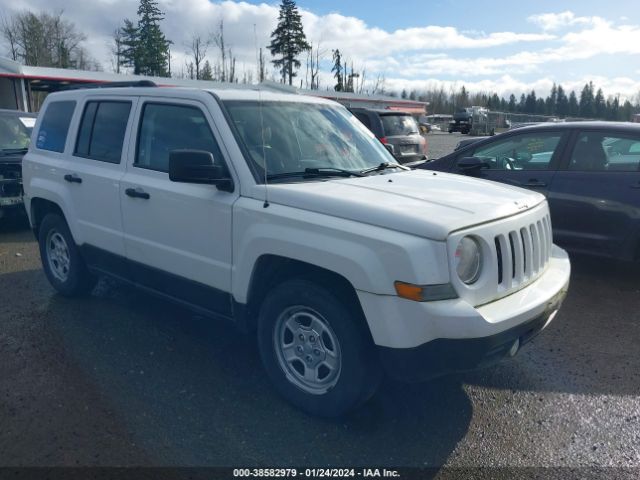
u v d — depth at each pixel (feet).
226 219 12.27
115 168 15.17
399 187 12.30
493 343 9.96
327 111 15.43
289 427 11.25
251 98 13.78
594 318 17.63
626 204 19.84
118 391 12.42
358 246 10.19
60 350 14.35
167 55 200.03
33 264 22.47
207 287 13.05
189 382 12.89
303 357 11.66
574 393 12.96
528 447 10.86
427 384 13.16
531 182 21.97
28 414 11.44
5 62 87.76
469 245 10.22
